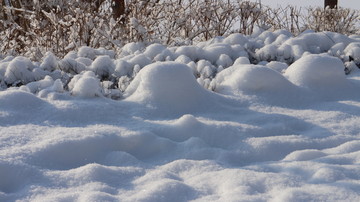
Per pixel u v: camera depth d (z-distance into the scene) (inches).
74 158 132.0
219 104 185.0
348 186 107.6
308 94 203.6
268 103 192.7
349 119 176.1
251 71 203.0
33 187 110.7
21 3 380.5
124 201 102.6
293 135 155.6
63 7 345.4
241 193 104.7
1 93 168.9
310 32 328.8
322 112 184.5
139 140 144.6
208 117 173.9
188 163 127.3
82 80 183.9
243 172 117.0
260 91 200.5
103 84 201.9
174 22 355.3
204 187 111.7
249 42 301.9
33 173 116.7
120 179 118.5
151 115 172.1
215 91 203.2
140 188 113.0
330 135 158.1
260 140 147.5
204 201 103.5
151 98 179.8
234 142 149.3
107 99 182.4
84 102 174.2
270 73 202.7
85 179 115.6
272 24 414.9
